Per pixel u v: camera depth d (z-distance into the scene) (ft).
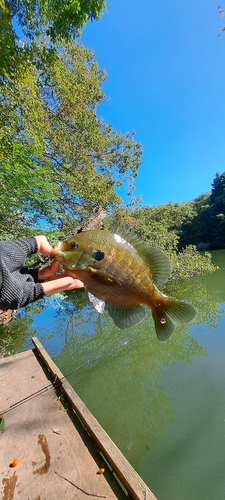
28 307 4.46
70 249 0.82
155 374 3.32
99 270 0.82
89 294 0.86
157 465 1.96
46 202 3.41
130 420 2.52
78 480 1.13
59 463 1.22
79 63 5.89
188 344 4.10
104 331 5.12
